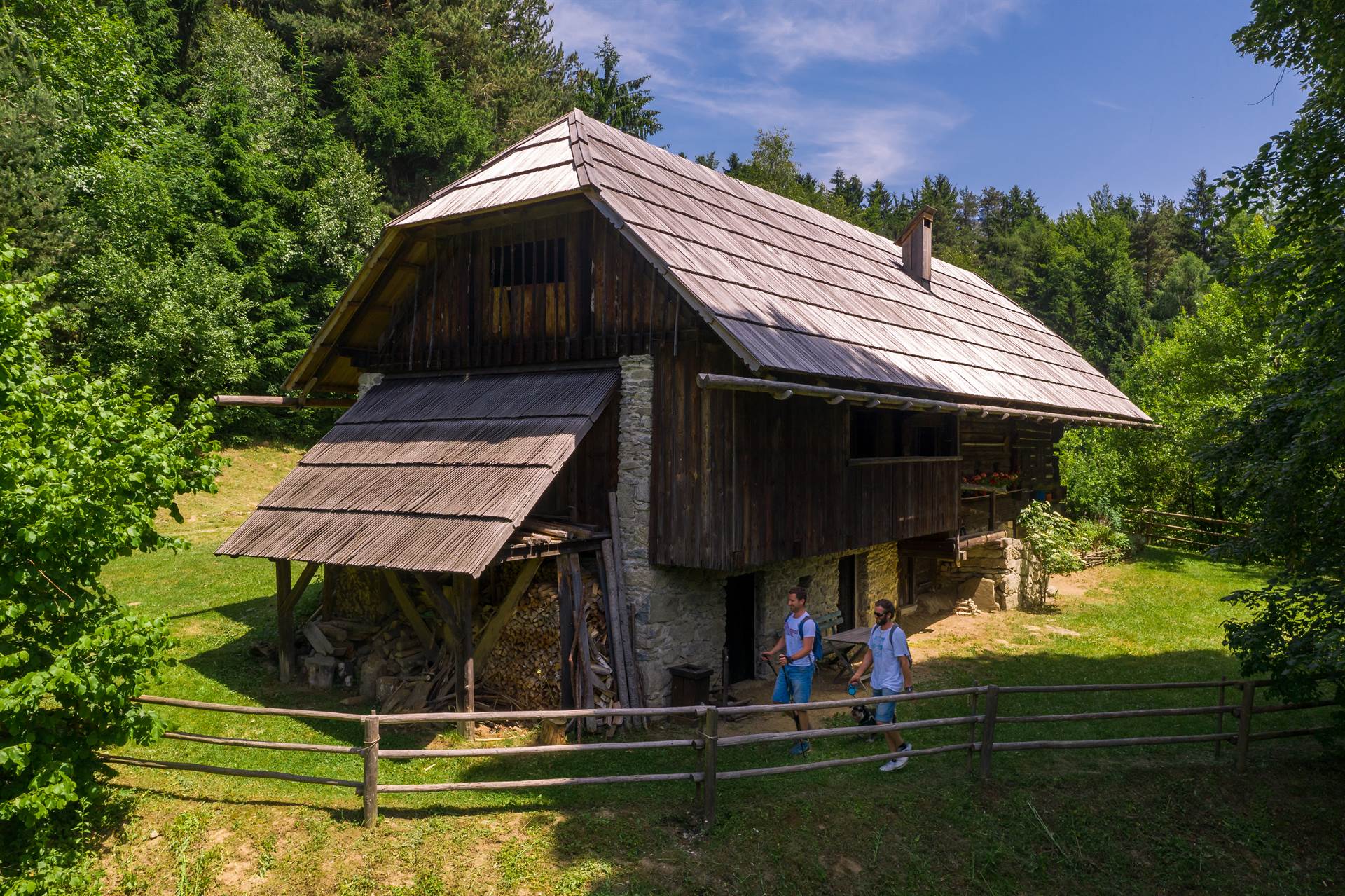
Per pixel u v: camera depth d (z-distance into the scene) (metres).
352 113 31.72
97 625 6.43
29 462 6.05
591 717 9.80
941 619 16.02
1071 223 71.44
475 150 33.91
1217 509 23.94
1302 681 8.21
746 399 10.35
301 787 7.53
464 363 12.52
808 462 11.44
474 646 10.22
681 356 10.19
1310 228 8.52
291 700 10.42
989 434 17.47
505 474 9.75
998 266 68.12
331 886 6.19
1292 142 8.29
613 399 10.77
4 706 5.55
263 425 26.30
